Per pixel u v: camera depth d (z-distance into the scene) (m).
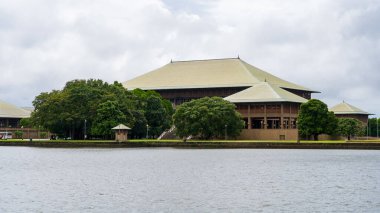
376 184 85.94
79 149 176.50
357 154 147.25
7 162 125.38
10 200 71.00
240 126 198.50
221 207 67.00
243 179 91.69
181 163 119.25
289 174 99.00
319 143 166.62
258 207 67.00
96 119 196.50
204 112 192.75
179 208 66.38
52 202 69.62
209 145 176.75
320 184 85.94
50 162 124.62
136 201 70.38
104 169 107.44
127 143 183.62
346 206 67.56
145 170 105.19
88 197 73.06
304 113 188.38
